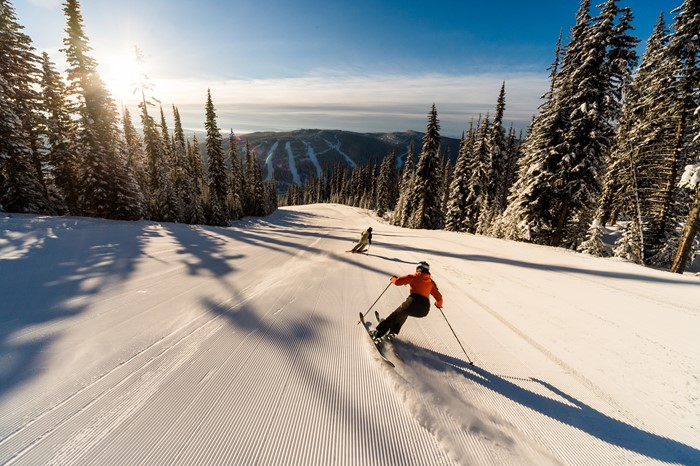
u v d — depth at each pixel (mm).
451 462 2266
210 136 40438
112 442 2250
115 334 3879
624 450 2449
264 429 2453
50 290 5289
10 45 17938
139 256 8367
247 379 3076
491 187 30172
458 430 2588
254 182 54594
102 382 2910
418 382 3213
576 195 17078
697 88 15977
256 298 5504
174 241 11367
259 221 44312
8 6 17750
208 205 34438
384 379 3230
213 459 2150
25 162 17391
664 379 3420
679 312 5312
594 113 16047
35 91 20141
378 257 10344
